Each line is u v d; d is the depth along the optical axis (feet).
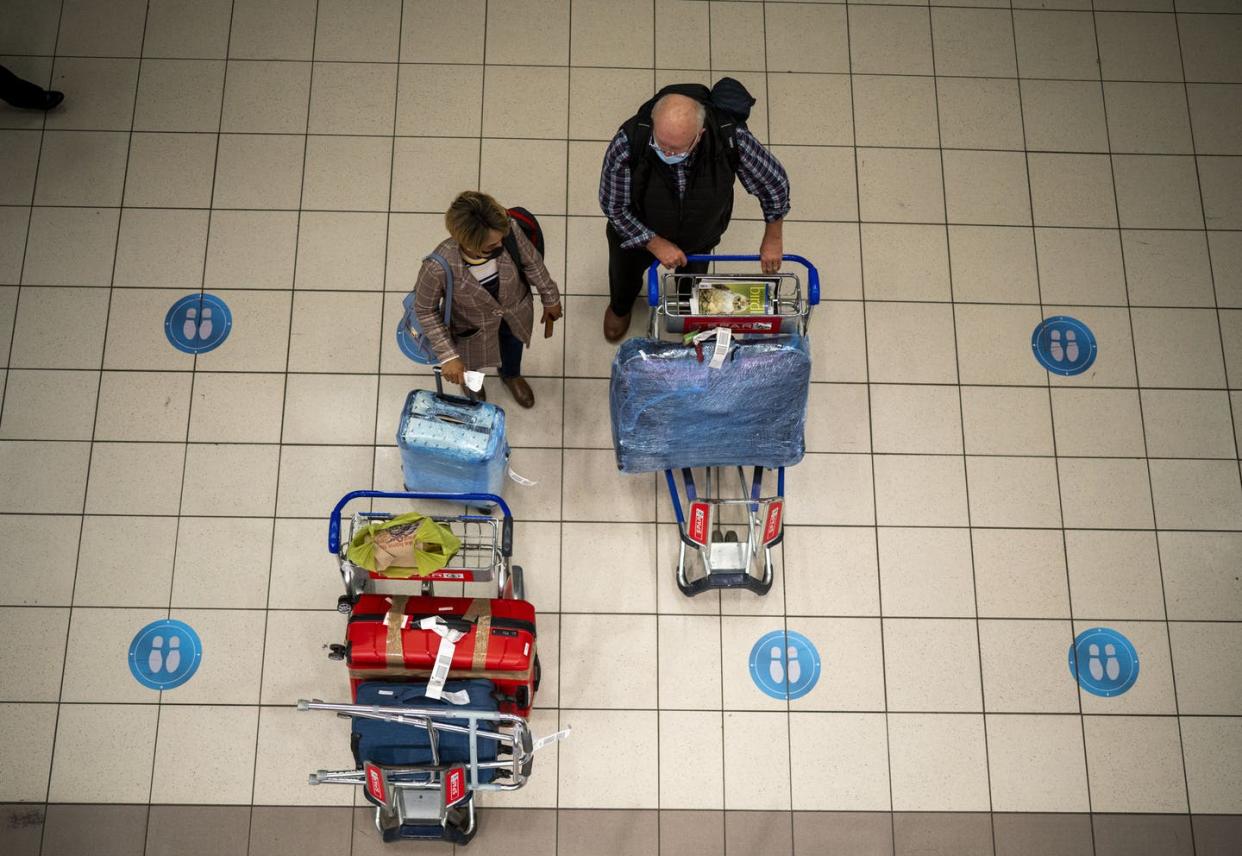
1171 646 13.04
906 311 14.29
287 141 14.70
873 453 13.67
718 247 14.44
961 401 13.93
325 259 14.21
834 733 12.58
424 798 10.74
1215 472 13.74
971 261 14.55
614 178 10.61
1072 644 13.01
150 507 13.10
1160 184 14.98
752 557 12.54
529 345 13.61
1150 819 12.44
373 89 14.98
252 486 13.23
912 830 12.32
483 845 12.07
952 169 14.96
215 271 14.11
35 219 14.19
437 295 10.83
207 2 15.24
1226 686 12.91
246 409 13.55
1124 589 13.23
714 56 15.31
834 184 14.83
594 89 15.11
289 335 13.88
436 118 14.89
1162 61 15.56
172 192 14.42
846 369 14.01
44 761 12.17
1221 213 14.87
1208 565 13.37
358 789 12.23
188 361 13.71
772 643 12.86
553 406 13.66
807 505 13.44
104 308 13.89
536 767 12.33
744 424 11.34
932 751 12.57
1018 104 15.29
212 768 12.23
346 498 10.95
